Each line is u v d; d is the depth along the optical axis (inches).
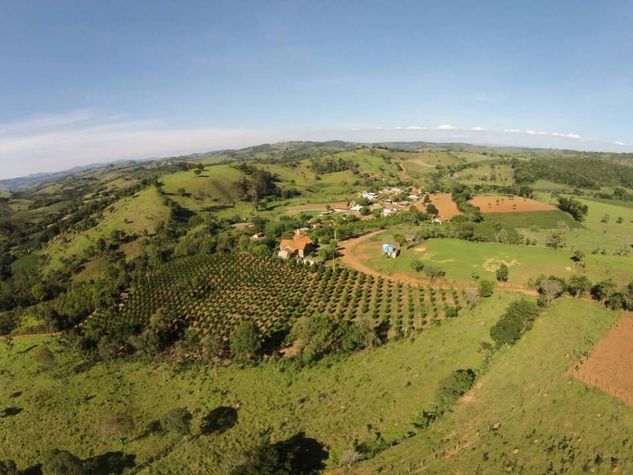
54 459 2148.1
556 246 5467.5
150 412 2662.4
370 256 5334.6
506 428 1955.0
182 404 2701.8
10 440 2561.5
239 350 3125.0
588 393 2063.2
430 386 2454.5
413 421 2207.2
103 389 2994.6
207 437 2348.7
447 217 7490.2
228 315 4025.6
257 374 2915.8
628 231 7199.8
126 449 2357.3
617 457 1644.9
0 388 3184.1
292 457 1945.1
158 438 2407.7
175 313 4148.6
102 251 7416.3
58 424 2659.9
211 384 2874.0
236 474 1849.2
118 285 5123.0
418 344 2979.8
